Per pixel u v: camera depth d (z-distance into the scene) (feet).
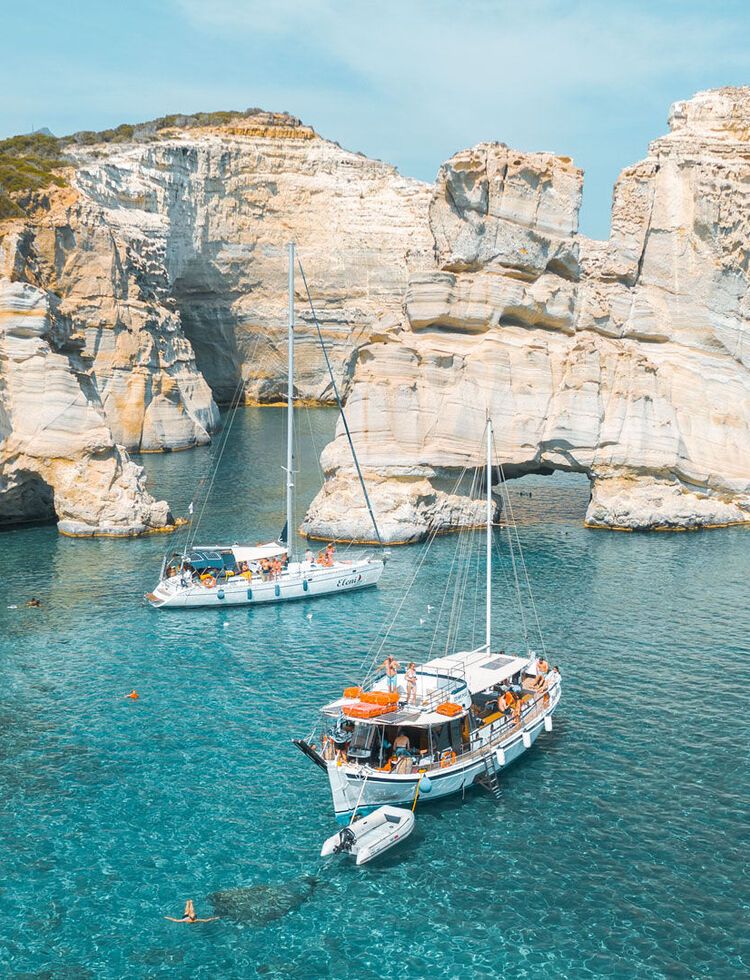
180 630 160.04
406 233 520.42
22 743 118.11
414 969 79.56
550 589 180.14
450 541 219.20
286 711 127.13
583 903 87.61
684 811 102.37
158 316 375.25
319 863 94.22
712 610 166.81
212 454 345.10
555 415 228.63
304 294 517.55
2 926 84.74
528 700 121.39
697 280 238.27
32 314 229.66
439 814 103.50
